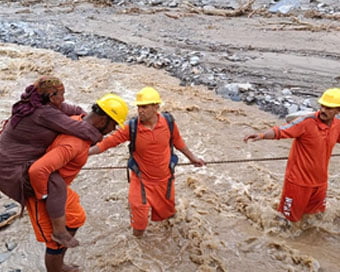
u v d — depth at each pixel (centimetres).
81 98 938
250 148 724
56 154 330
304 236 511
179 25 1416
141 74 1060
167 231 514
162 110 860
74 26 1434
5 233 511
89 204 571
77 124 341
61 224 346
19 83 1027
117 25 1438
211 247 490
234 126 806
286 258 474
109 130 362
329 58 1088
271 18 1438
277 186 603
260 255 483
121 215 547
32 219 363
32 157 340
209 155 700
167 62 1107
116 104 352
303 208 496
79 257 476
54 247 375
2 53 1201
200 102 903
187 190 599
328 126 453
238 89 934
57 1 1781
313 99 883
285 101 883
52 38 1322
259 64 1070
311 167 466
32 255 478
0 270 456
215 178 630
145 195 461
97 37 1318
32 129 335
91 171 649
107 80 1027
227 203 576
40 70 1085
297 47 1173
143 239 503
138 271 461
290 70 1027
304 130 449
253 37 1272
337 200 564
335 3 1467
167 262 473
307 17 1406
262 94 919
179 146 469
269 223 523
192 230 511
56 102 343
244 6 1501
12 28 1418
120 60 1156
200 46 1214
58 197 339
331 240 504
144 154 443
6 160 338
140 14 1555
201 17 1495
